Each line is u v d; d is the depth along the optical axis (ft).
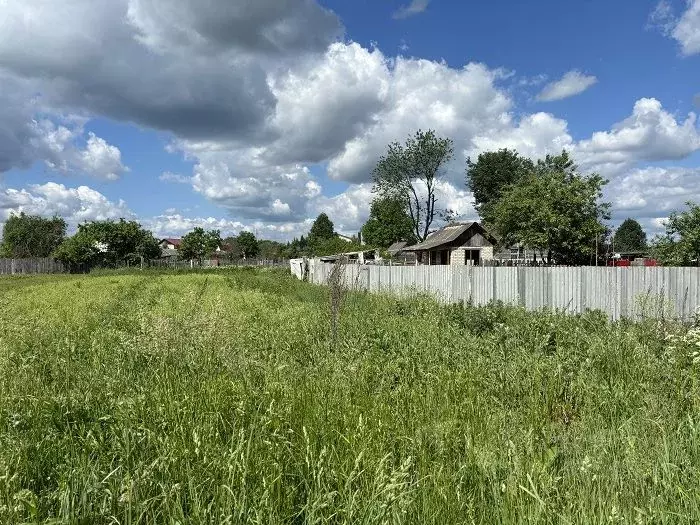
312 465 11.60
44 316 42.55
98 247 223.71
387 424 14.62
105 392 17.24
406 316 43.75
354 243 280.72
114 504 10.23
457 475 11.80
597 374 20.52
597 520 9.66
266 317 41.60
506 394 19.06
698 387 17.40
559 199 94.48
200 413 14.89
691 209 66.74
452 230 172.45
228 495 9.96
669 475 11.18
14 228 276.82
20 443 12.46
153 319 26.04
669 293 37.60
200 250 286.25
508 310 40.45
